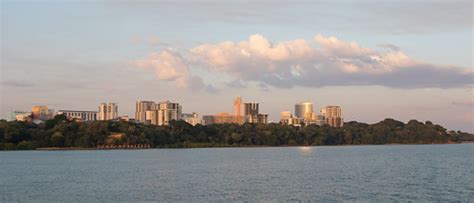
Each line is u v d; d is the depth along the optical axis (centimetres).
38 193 9019
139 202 7869
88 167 15475
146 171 13688
